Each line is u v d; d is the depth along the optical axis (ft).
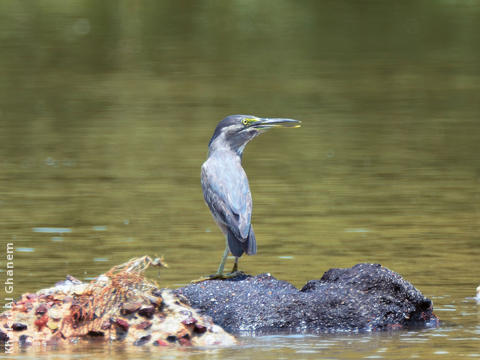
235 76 114.21
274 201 56.90
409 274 40.37
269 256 43.98
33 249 44.96
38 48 134.00
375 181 62.90
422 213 53.52
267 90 104.17
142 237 47.78
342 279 33.88
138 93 102.68
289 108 93.35
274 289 33.65
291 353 29.04
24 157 71.41
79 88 106.01
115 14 165.68
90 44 138.21
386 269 33.96
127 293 31.63
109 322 31.04
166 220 51.96
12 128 83.92
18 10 166.09
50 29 149.48
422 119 88.07
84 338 30.96
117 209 54.54
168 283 39.11
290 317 32.50
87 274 40.06
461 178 63.82
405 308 33.09
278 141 78.48
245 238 34.40
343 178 63.82
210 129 82.53
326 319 32.50
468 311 34.71
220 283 33.88
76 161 69.87
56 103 96.94
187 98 99.09
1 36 142.72
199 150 73.72
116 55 130.00
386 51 134.21
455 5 176.45
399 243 46.37
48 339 30.83
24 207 54.95
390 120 87.56
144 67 121.08
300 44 140.36
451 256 43.60
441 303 35.83
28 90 104.88
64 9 168.96
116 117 89.15
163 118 88.22
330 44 140.46
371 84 108.68
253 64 123.54
